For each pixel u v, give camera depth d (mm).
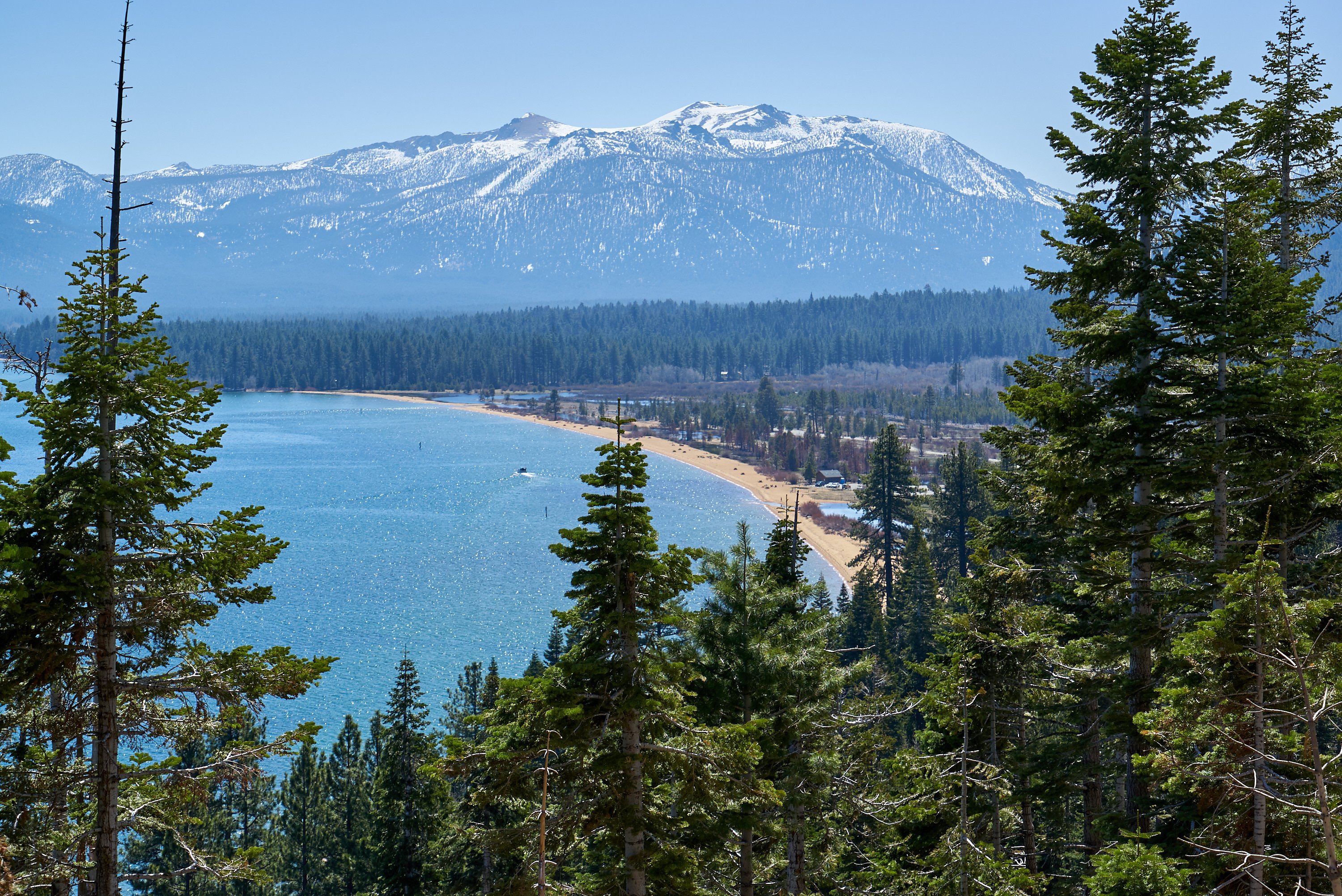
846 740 26641
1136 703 22984
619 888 19219
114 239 15273
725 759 18438
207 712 15688
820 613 26359
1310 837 17406
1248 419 21875
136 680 15055
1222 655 16766
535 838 18375
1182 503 23766
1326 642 19016
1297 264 27438
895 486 108000
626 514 17766
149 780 17312
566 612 18609
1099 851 20656
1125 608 24188
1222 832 18359
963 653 24703
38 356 15305
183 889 51656
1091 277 24422
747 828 21703
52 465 14820
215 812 58000
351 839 58375
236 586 15570
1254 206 23172
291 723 94750
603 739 18547
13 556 13078
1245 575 16344
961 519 99688
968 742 25672
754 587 24750
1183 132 23859
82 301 14695
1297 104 27516
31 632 14336
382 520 195625
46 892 16125
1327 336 24812
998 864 21984
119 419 18484
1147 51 24094
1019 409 24500
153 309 15258
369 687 105312
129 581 15070
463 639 123438
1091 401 24031
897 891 25125
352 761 69438
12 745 15312
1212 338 22344
